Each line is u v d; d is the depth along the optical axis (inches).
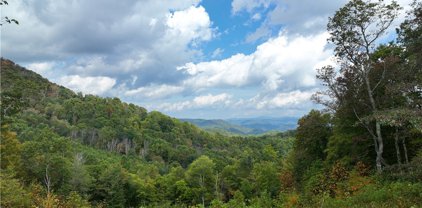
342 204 617.9
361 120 871.7
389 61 874.8
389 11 836.0
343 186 840.9
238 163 3538.4
